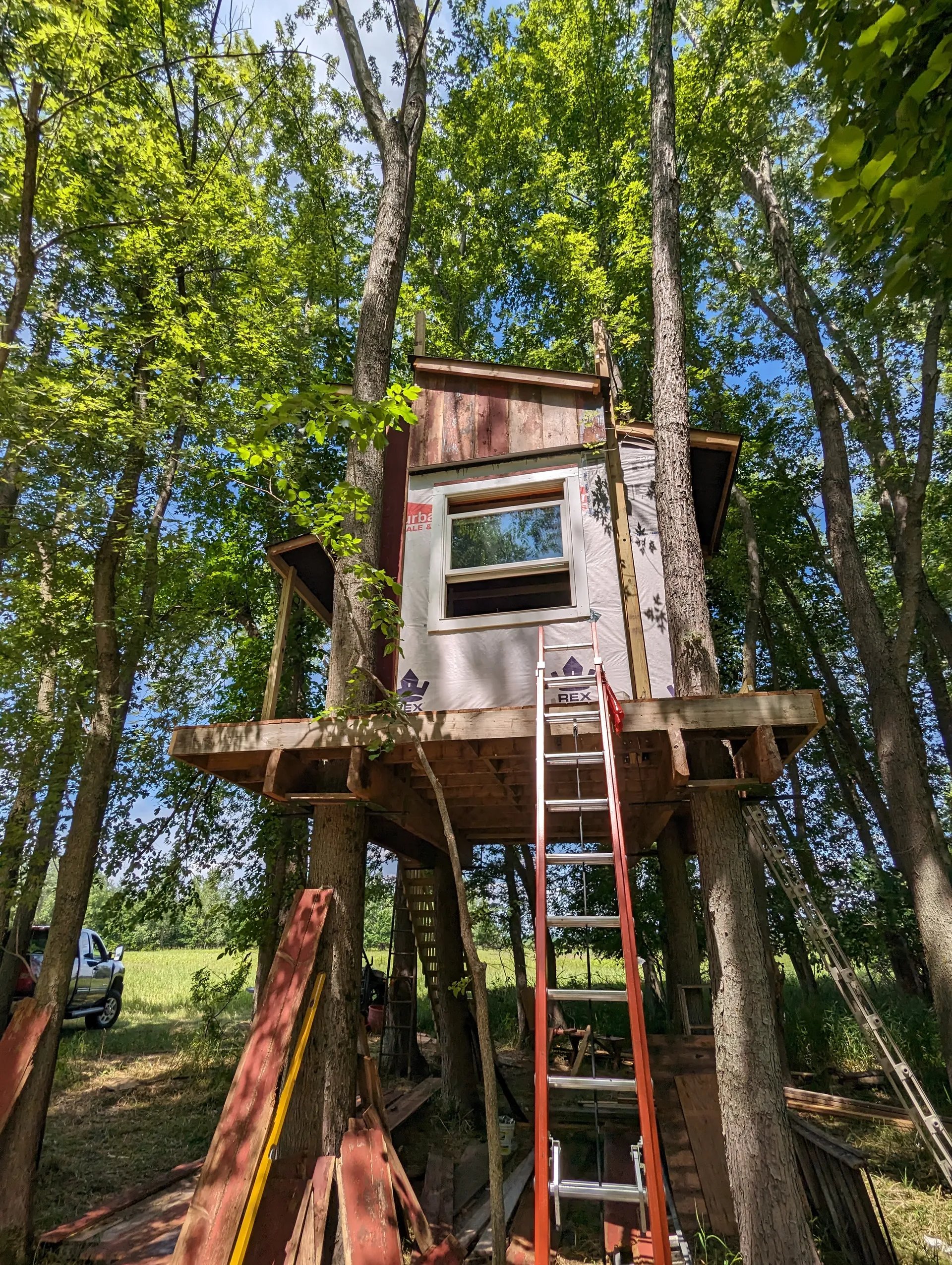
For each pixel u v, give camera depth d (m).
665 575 5.59
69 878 5.94
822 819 14.34
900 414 14.96
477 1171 6.14
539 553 6.55
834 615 15.80
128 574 7.61
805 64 11.84
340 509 4.41
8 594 6.52
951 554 13.88
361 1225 4.16
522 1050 10.91
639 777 6.46
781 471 15.33
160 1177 5.91
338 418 3.75
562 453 6.82
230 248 8.42
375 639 6.45
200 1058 10.01
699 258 15.87
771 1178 4.00
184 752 5.41
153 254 7.48
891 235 2.51
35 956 11.12
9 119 6.25
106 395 6.56
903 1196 5.90
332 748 5.17
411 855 7.82
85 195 7.14
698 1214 4.84
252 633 12.30
